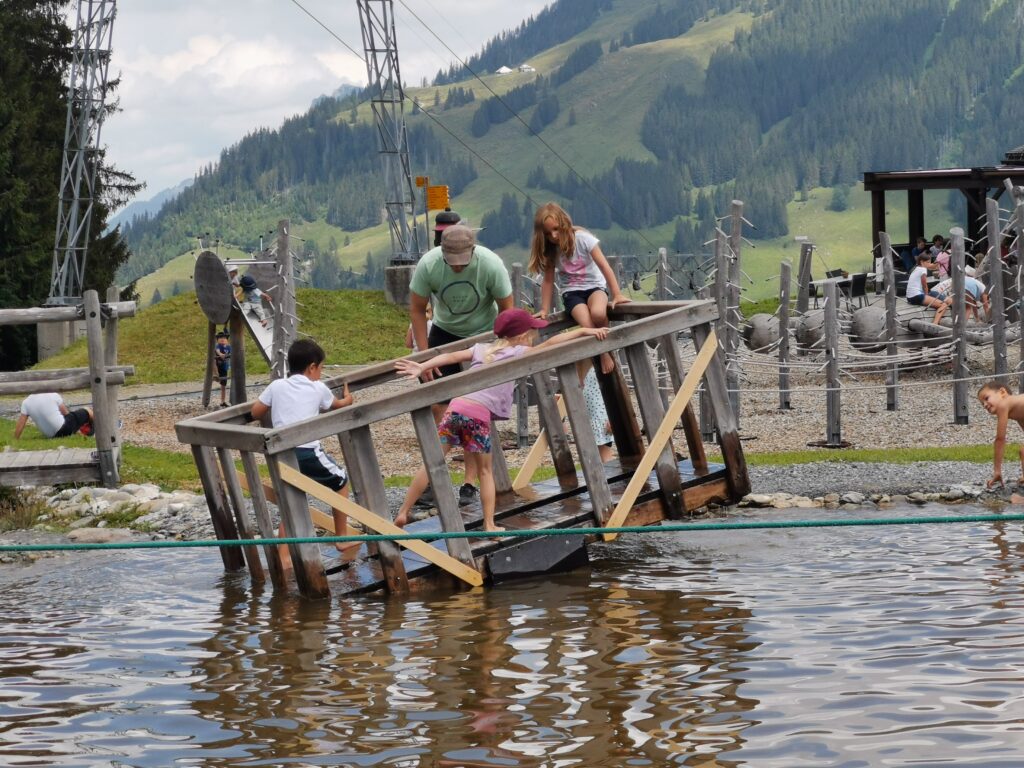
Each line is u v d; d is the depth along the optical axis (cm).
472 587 1116
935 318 2717
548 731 707
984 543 1219
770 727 700
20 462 1739
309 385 1163
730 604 998
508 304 1325
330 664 866
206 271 2798
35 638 973
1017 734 677
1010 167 4416
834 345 2006
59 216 6388
